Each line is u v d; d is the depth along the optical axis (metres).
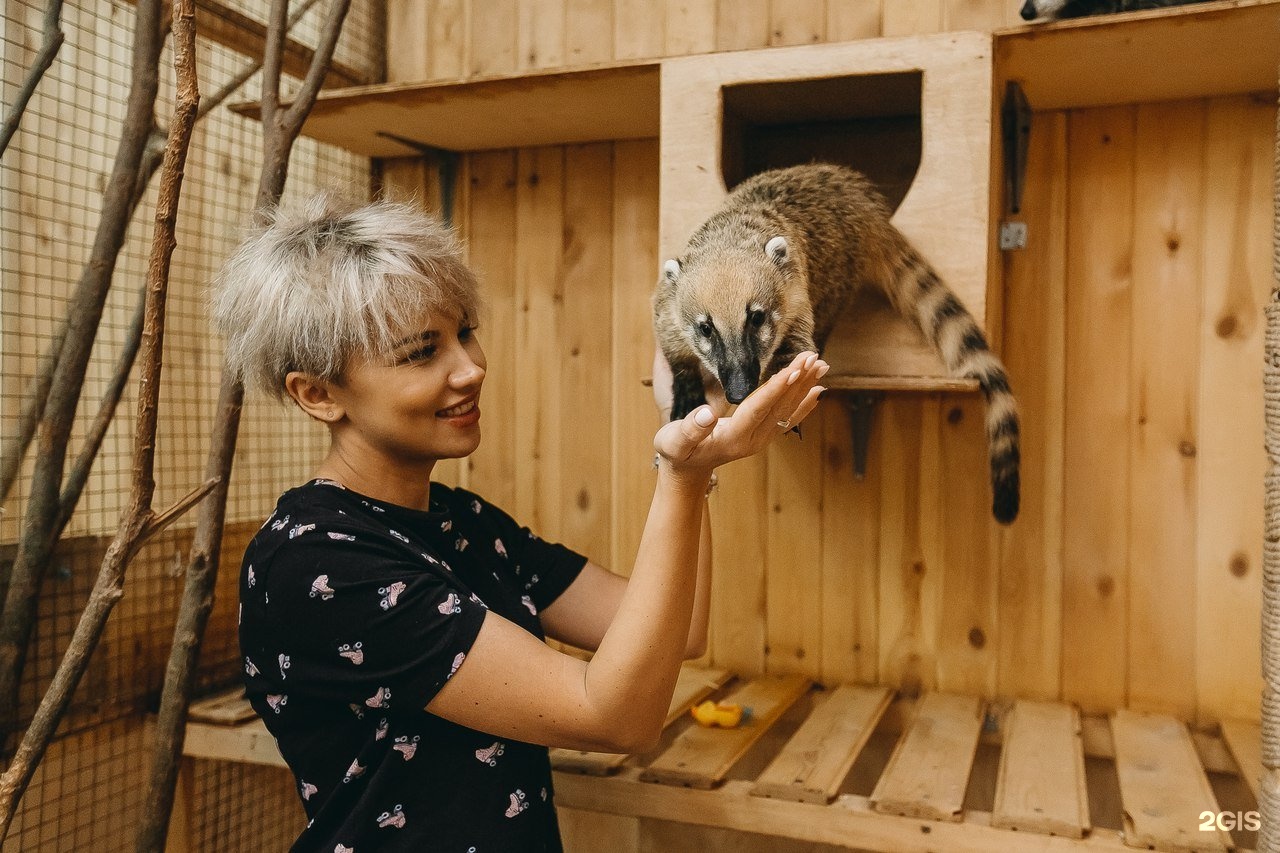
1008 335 2.55
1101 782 2.46
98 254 2.09
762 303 1.96
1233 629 2.41
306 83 2.06
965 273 2.00
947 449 2.62
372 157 3.08
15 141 2.50
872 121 2.56
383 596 1.19
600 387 2.89
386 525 1.32
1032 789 1.92
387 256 1.28
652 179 2.82
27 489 2.54
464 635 1.18
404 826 1.26
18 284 2.54
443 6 2.95
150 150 2.20
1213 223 2.41
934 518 2.63
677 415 2.13
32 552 2.10
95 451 2.17
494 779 1.30
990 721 2.48
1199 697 2.44
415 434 1.33
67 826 2.39
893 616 2.67
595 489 2.90
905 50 2.02
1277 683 1.51
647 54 2.75
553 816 1.47
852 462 2.69
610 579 1.68
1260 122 2.37
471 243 3.00
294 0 2.84
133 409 2.71
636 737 1.19
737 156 2.51
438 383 1.32
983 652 2.61
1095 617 2.52
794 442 2.74
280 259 1.31
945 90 2.00
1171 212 2.44
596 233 2.88
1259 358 2.38
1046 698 2.56
